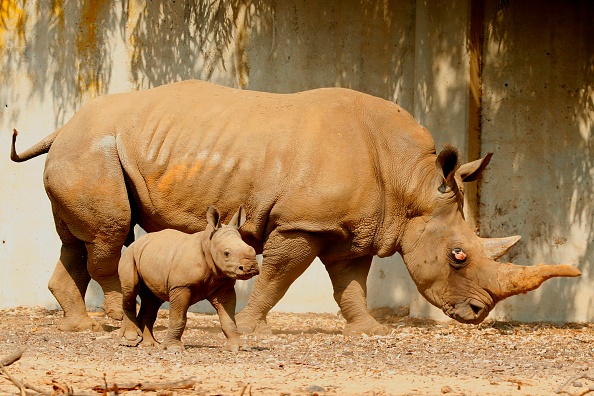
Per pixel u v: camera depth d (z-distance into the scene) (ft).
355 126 83.05
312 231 80.48
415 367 64.95
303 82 109.91
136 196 84.74
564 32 106.11
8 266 109.91
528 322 103.96
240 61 110.32
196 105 85.25
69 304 86.53
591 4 106.11
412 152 83.76
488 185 105.40
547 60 106.11
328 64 109.91
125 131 84.38
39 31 111.04
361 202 81.30
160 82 110.42
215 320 99.45
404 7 108.58
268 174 81.25
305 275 108.58
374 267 108.17
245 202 82.23
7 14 111.45
